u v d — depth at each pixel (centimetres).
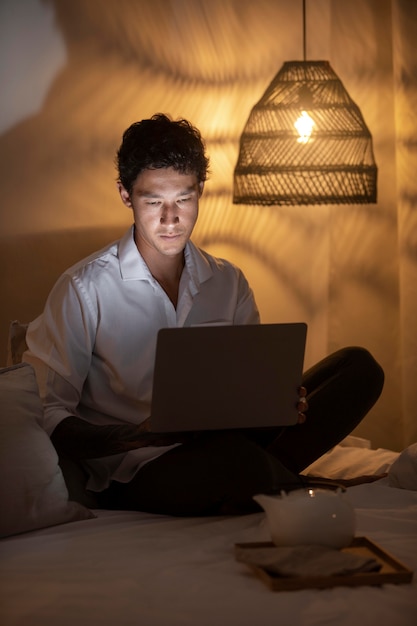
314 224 296
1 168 262
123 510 194
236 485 176
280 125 262
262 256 293
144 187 194
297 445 199
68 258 270
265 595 127
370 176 265
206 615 120
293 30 290
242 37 285
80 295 200
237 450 176
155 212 195
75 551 150
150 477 186
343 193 263
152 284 206
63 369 198
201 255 214
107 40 270
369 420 305
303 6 270
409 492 190
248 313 220
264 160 262
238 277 220
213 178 285
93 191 271
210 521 175
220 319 214
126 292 204
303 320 297
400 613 122
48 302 205
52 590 130
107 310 203
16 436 169
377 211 298
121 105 272
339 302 299
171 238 196
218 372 169
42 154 265
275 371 173
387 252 300
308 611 121
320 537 142
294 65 261
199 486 179
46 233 267
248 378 172
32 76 263
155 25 275
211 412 173
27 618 120
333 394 199
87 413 206
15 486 164
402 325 290
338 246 297
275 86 262
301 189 262
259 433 199
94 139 270
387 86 295
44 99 265
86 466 199
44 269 267
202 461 179
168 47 277
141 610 122
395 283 301
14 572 138
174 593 128
